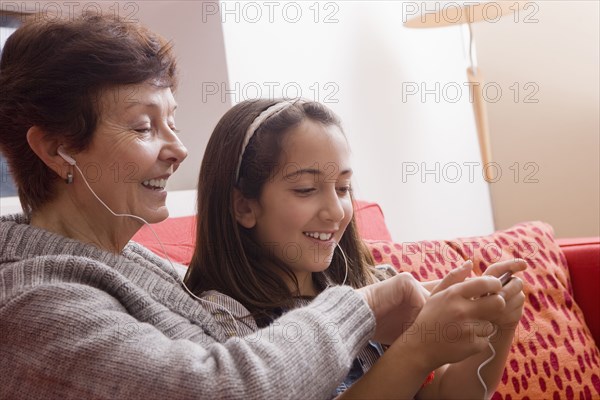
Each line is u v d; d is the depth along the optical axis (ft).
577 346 5.24
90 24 2.99
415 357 2.75
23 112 2.89
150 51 3.06
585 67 8.52
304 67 6.92
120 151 2.94
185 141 5.99
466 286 2.77
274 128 3.38
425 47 8.45
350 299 2.76
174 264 3.84
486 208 9.06
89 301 2.60
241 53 6.27
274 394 2.36
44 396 2.48
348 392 2.77
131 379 2.39
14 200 4.77
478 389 3.37
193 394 2.34
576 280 5.78
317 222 3.36
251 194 3.44
